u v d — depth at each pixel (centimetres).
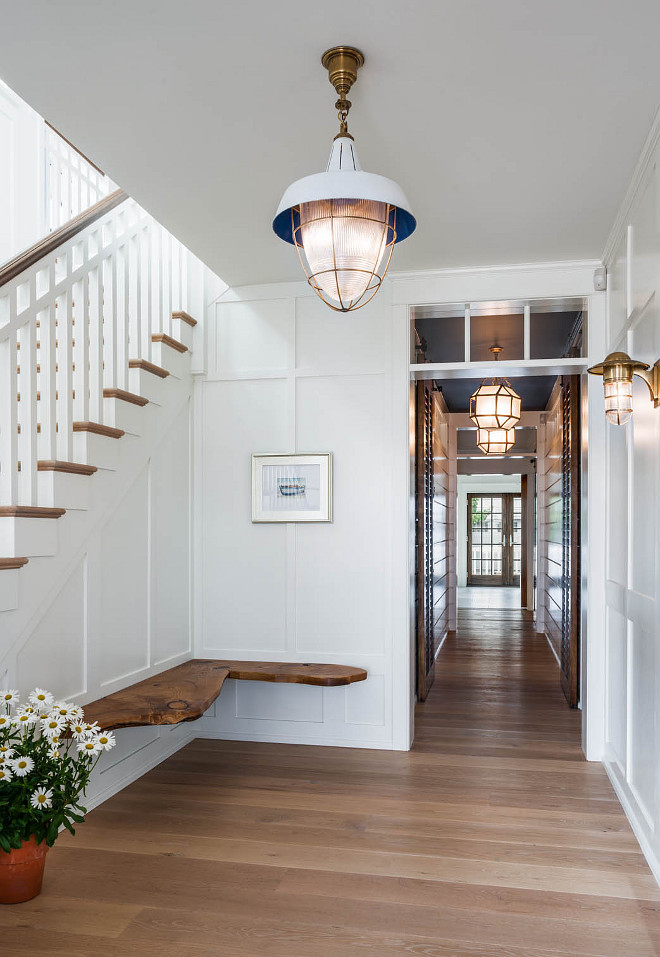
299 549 437
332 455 434
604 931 233
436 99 251
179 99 252
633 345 323
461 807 335
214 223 356
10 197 446
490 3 203
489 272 416
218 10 206
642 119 264
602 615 403
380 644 425
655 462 270
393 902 251
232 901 251
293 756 409
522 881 266
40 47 223
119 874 270
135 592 380
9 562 276
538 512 948
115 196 361
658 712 263
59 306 326
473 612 1154
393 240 244
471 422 959
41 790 243
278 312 445
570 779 374
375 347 431
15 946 223
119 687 358
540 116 262
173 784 364
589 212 343
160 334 408
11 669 283
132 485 378
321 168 301
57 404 327
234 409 449
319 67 233
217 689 358
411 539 435
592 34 217
